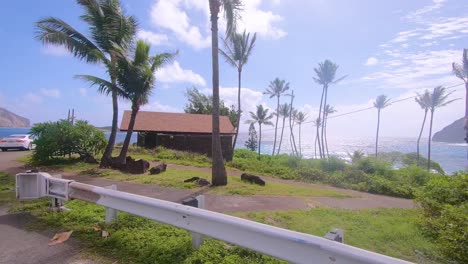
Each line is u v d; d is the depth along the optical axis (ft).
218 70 36.04
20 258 12.80
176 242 14.10
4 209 20.26
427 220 20.88
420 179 55.67
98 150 52.01
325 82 143.23
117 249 13.75
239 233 11.57
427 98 153.69
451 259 14.76
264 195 30.45
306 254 9.76
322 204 28.96
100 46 47.42
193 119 102.37
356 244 17.26
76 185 18.35
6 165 46.03
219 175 34.14
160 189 30.25
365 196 37.88
